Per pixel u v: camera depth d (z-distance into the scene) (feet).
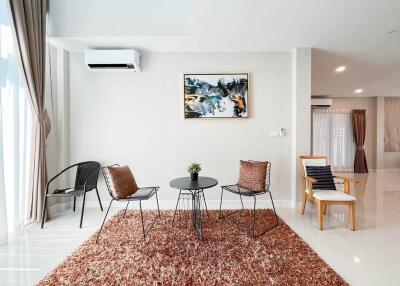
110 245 7.64
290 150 11.75
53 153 11.21
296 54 11.26
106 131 11.80
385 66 14.19
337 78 17.03
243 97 11.62
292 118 11.70
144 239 8.06
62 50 11.31
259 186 9.19
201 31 9.52
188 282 5.76
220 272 6.14
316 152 24.20
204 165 11.80
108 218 10.21
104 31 10.05
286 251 7.20
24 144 9.12
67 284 5.73
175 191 11.82
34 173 9.49
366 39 10.36
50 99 10.96
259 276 5.97
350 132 24.40
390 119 24.80
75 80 11.71
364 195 14.37
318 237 8.32
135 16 10.04
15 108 8.58
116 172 8.70
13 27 8.39
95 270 6.27
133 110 11.78
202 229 8.87
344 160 24.31
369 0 7.38
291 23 8.89
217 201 11.79
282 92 11.71
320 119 24.20
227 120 11.75
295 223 9.57
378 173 23.40
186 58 11.71
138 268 6.34
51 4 10.09
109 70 11.43
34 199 9.49
